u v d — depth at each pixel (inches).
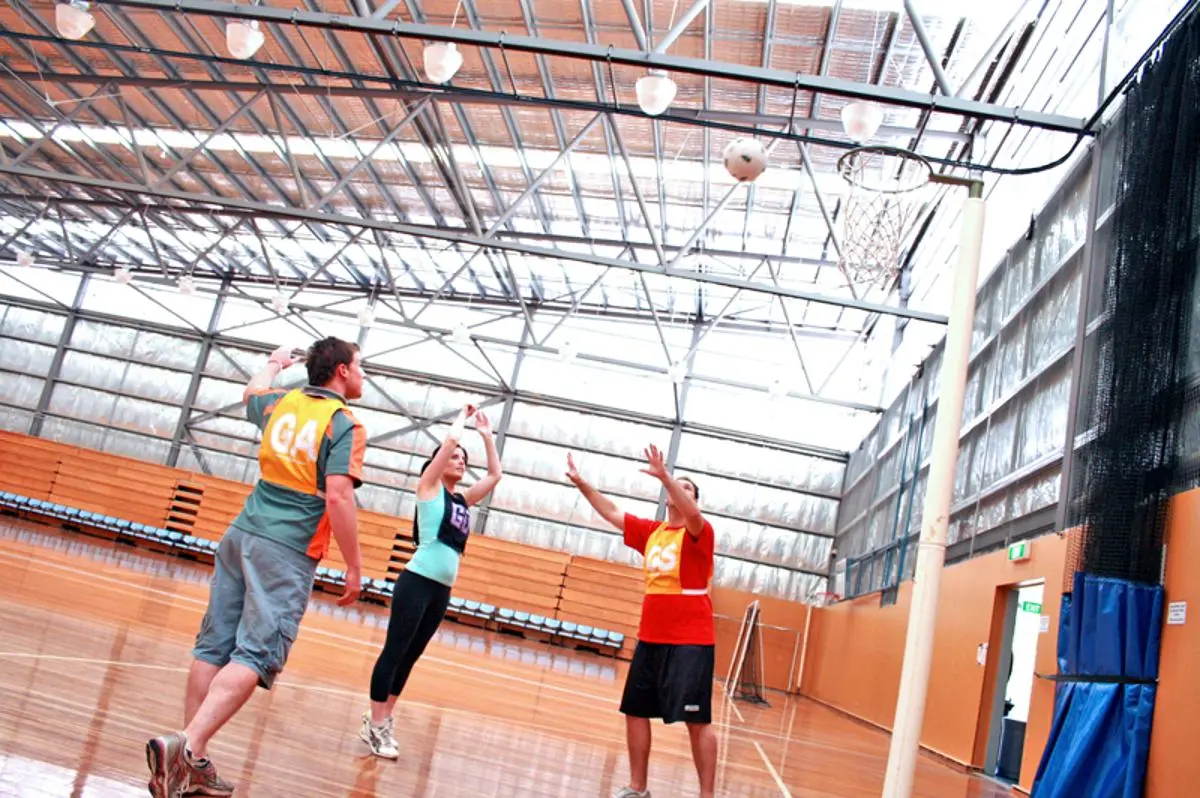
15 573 369.1
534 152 638.5
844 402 790.5
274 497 124.2
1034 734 320.5
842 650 701.9
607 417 885.2
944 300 570.3
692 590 169.9
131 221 884.0
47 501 920.9
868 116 339.0
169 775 106.8
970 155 538.3
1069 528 311.3
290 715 193.9
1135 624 245.1
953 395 186.1
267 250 867.4
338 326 932.6
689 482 176.2
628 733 174.9
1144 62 299.7
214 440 935.0
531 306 903.7
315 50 548.4
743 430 863.7
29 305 971.3
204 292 958.4
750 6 448.8
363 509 891.4
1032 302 415.5
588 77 532.4
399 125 563.5
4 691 154.1
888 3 429.1
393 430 903.7
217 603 123.8
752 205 671.8
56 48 611.2
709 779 167.2
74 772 116.8
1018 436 406.0
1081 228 364.2
